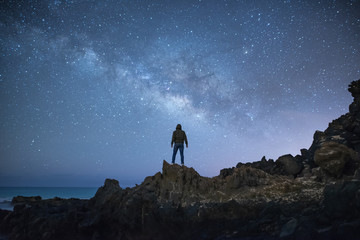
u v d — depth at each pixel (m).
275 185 8.87
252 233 6.99
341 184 6.29
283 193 8.34
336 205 6.11
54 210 10.57
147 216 8.77
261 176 9.76
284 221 6.96
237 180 9.31
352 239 5.34
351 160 8.92
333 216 6.11
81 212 9.80
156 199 9.17
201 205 8.36
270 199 8.04
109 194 10.02
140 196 9.33
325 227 6.01
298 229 6.29
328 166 8.77
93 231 9.27
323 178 8.98
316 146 10.91
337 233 5.60
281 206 7.43
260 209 7.79
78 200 13.34
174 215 8.48
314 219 6.46
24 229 9.85
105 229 9.41
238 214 7.85
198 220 8.05
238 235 7.07
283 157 11.04
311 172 9.95
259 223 7.10
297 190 8.41
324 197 6.83
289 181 9.17
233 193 8.99
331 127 11.52
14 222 10.41
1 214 11.77
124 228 9.02
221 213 7.97
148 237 8.52
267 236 6.65
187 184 9.45
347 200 5.98
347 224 5.52
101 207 9.79
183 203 8.77
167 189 9.41
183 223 8.29
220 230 7.60
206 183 9.52
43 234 9.19
